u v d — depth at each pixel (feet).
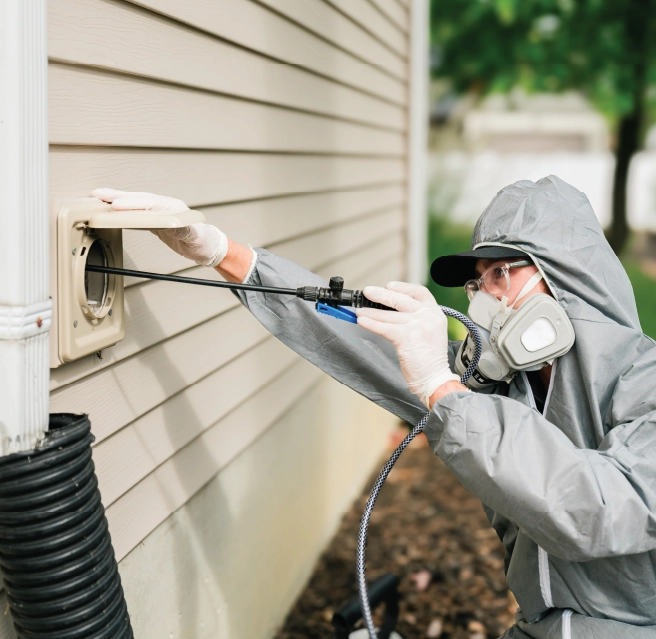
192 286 7.47
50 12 4.91
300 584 11.59
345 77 13.12
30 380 4.37
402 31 18.34
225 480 8.53
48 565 4.29
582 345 5.43
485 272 5.84
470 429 4.89
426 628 11.01
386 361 6.64
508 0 36.68
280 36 9.55
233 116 8.16
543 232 5.58
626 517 4.68
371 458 16.84
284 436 10.69
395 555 13.08
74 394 5.46
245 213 8.76
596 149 73.67
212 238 6.02
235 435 8.79
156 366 6.78
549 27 40.11
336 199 13.04
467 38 41.93
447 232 46.57
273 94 9.41
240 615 9.06
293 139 10.38
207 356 7.88
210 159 7.64
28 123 4.26
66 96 5.14
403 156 19.30
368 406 16.40
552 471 4.75
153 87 6.37
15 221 4.21
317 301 5.44
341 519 14.15
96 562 4.52
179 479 7.35
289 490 10.98
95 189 5.49
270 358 9.91
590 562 5.54
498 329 5.69
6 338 4.26
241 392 8.91
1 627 4.75
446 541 13.71
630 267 42.86
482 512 15.05
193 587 7.73
